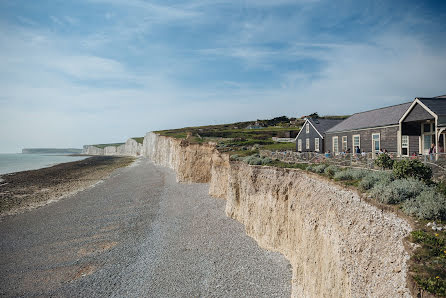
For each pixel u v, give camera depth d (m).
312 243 13.21
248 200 23.89
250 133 77.19
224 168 35.50
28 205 38.03
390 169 14.48
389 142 21.83
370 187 11.04
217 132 79.50
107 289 17.14
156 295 16.22
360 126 25.88
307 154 22.89
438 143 16.22
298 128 86.44
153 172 72.00
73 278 18.58
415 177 11.12
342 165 18.36
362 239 9.32
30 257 21.77
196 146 50.44
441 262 6.38
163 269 19.05
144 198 40.31
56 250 22.95
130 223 29.17
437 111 16.69
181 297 15.87
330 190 13.04
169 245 22.77
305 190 15.62
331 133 30.86
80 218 31.50
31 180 61.41
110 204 37.69
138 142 176.50
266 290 15.77
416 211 8.31
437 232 7.36
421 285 6.03
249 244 21.50
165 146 87.00
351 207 10.87
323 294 11.18
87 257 21.55
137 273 18.81
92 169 86.81
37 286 17.75
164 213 31.83
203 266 18.97
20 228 28.34
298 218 15.70
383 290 7.23
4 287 17.72
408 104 22.88
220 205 32.38
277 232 18.89
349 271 9.37
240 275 17.42
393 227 8.44
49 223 29.92
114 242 24.28
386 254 7.92
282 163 22.95
